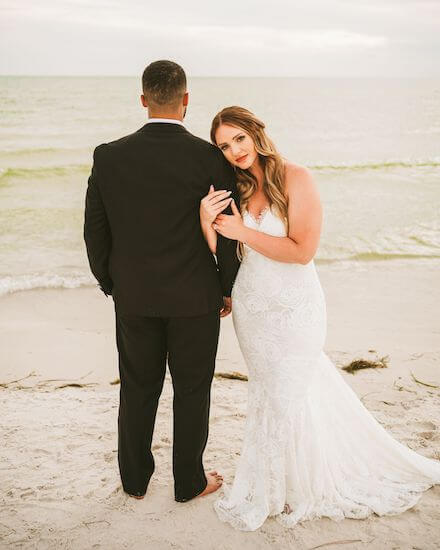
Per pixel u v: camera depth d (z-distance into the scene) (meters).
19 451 3.30
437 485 2.87
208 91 68.19
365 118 37.62
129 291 2.43
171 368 2.61
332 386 2.82
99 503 2.77
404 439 3.37
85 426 3.66
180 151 2.32
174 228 2.36
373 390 4.38
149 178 2.31
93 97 46.91
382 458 2.90
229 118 2.50
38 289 7.75
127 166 2.31
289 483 2.66
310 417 2.66
